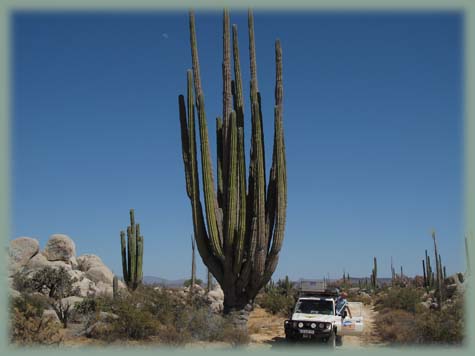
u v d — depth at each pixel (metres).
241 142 18.81
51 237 37.84
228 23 20.22
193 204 19.27
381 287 61.44
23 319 14.54
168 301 20.67
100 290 32.22
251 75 20.11
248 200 19.69
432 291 44.88
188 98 19.47
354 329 17.25
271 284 49.28
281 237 18.80
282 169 18.62
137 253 29.42
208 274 40.47
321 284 19.64
